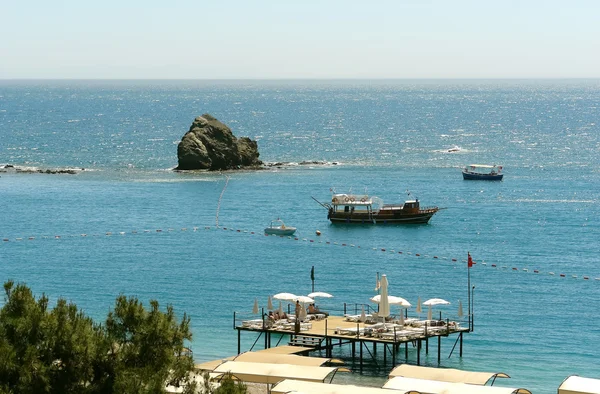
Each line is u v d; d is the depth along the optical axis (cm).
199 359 7756
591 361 7931
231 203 17925
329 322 7956
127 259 12500
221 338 8481
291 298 8069
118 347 4034
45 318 3925
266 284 11038
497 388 5697
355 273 11838
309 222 16238
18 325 3881
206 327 8888
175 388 4062
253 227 15500
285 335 8631
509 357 8031
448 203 18212
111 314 4144
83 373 3856
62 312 4000
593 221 15838
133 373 3809
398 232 15312
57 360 3881
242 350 8062
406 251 13525
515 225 15650
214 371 6131
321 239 14575
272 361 6462
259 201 18225
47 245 13462
